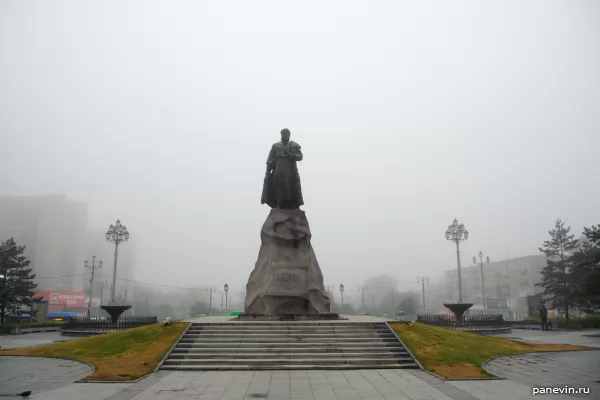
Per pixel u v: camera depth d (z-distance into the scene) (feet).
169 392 49.60
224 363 65.57
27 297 179.63
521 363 68.95
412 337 77.15
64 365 67.72
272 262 95.66
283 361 65.98
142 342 74.74
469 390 50.29
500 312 271.08
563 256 213.05
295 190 101.86
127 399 46.42
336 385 53.06
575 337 118.73
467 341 81.56
